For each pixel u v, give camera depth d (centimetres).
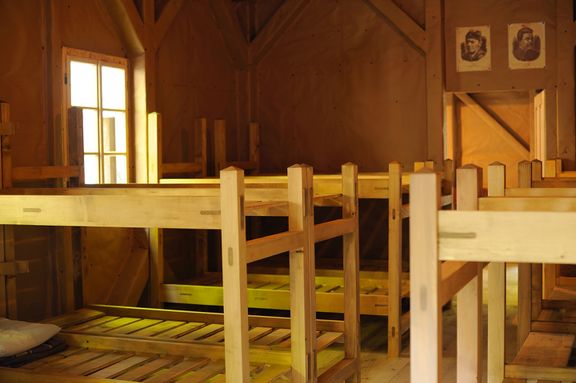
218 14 733
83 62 557
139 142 608
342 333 407
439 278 188
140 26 605
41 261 498
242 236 278
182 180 590
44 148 518
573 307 449
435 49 699
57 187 498
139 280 586
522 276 406
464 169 244
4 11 489
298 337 335
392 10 714
